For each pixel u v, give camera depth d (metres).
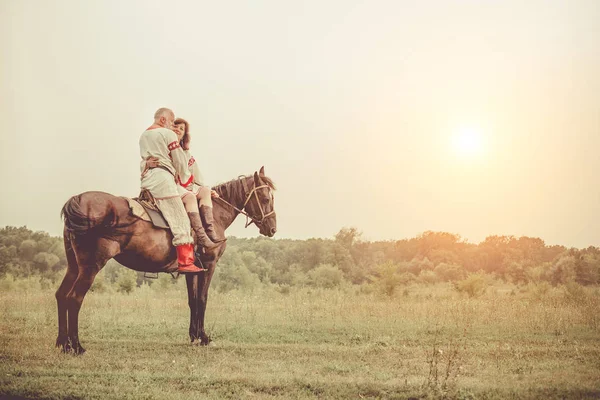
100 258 8.25
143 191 8.88
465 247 45.38
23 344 8.83
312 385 6.83
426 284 32.38
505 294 22.44
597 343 9.75
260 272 44.34
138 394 6.42
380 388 6.72
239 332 10.76
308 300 16.58
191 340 9.50
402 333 10.73
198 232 9.12
